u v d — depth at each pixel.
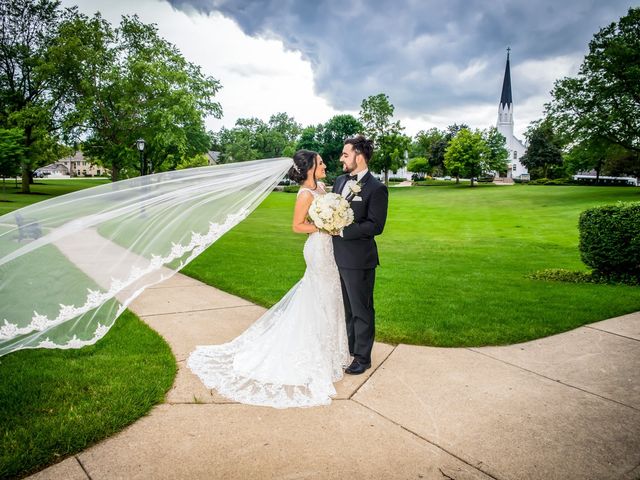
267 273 7.54
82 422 2.68
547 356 3.91
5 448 2.42
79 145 30.94
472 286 6.70
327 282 3.44
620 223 6.65
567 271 7.62
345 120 71.94
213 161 91.75
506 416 2.87
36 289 2.86
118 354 3.83
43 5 33.31
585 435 2.65
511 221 19.53
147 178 3.26
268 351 3.42
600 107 30.53
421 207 28.38
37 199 27.09
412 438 2.61
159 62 28.17
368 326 3.50
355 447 2.51
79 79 29.42
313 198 3.46
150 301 5.69
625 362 3.77
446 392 3.21
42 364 3.60
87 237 3.03
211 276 7.19
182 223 3.31
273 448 2.49
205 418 2.81
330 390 3.13
